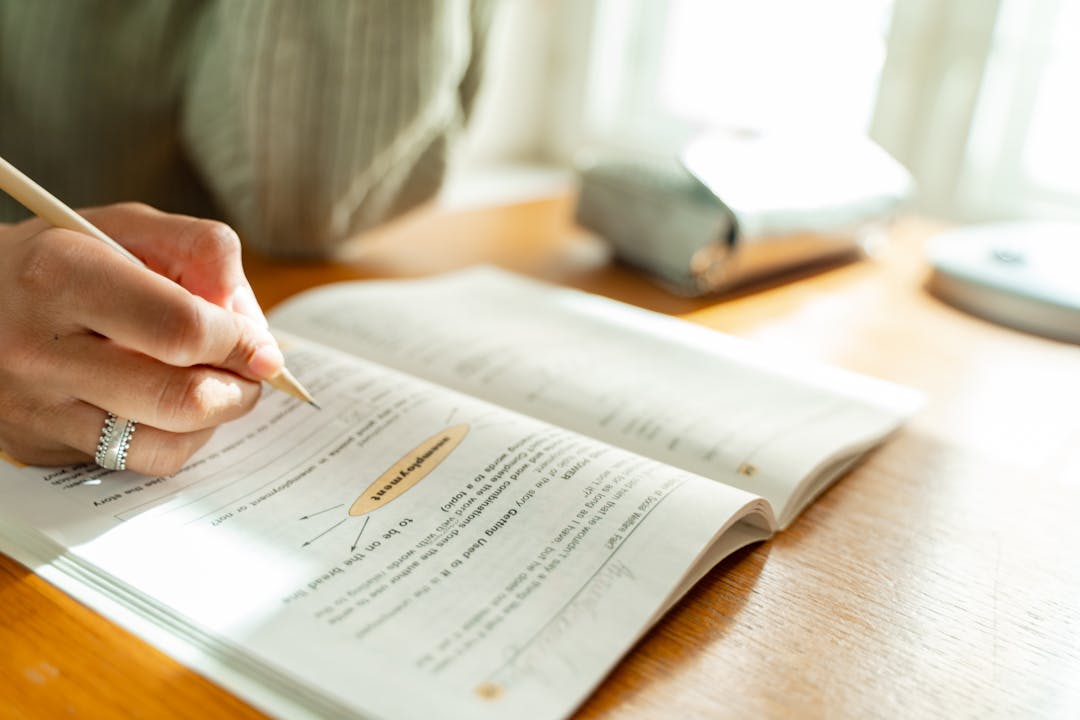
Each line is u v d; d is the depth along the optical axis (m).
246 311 0.39
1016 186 0.98
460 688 0.25
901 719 0.27
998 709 0.28
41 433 0.34
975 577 0.35
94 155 0.68
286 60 0.60
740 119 1.18
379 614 0.28
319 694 0.25
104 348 0.33
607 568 0.31
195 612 0.28
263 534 0.32
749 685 0.28
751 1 1.14
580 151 1.30
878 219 0.81
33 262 0.32
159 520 0.33
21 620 0.28
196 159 0.69
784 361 0.55
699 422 0.44
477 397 0.46
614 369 0.50
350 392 0.42
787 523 0.38
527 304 0.61
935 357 0.61
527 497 0.35
